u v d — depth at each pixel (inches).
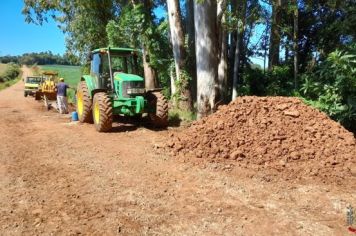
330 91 395.5
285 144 312.7
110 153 334.0
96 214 209.2
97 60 467.5
